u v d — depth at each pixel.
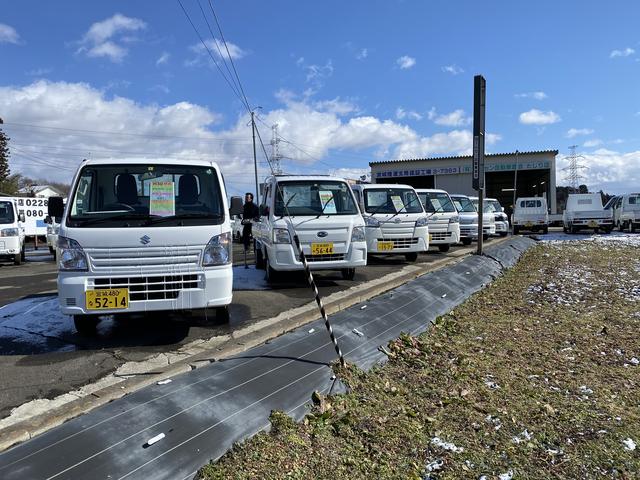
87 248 5.20
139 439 3.34
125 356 5.06
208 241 5.50
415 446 3.85
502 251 15.10
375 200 12.45
